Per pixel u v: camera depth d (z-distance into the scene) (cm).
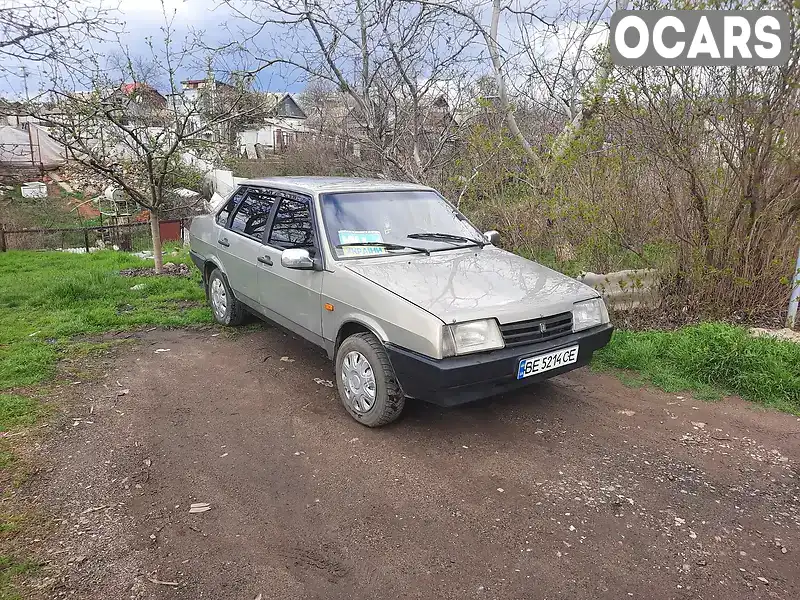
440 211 504
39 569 255
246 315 627
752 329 553
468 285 387
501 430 393
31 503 304
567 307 386
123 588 245
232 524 290
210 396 445
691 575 258
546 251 711
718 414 421
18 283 814
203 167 1342
